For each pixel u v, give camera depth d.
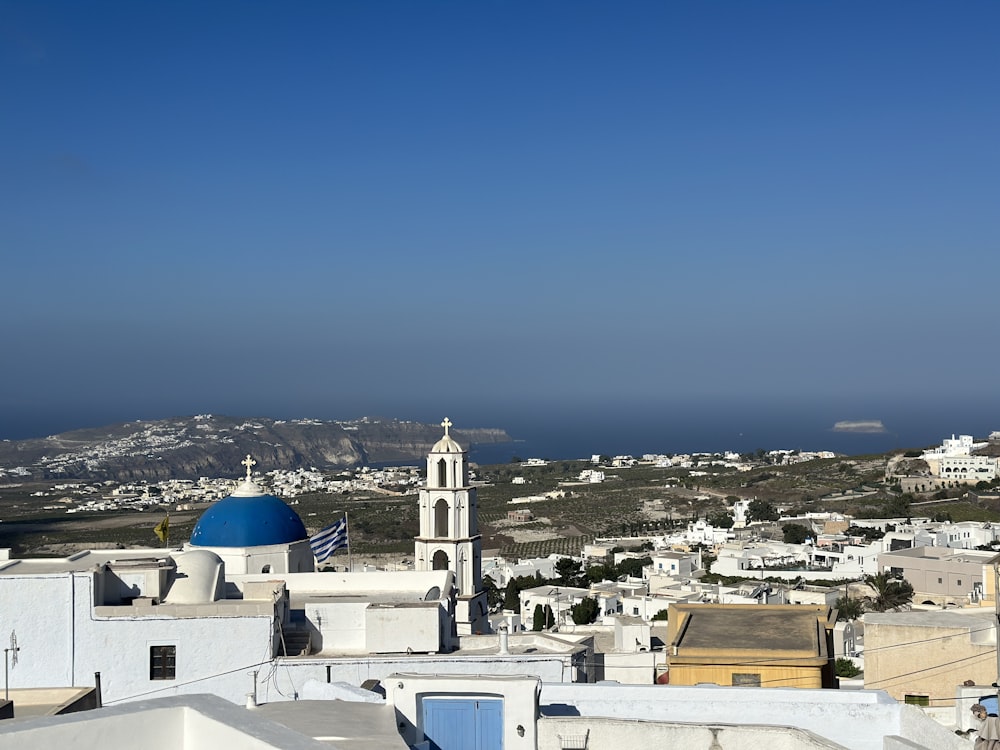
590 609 135.50
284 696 43.62
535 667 43.72
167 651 44.34
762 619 55.09
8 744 18.44
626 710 32.22
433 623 46.66
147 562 47.78
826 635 53.59
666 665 54.75
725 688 32.12
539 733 29.08
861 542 194.88
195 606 44.81
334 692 34.25
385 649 46.50
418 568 96.25
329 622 48.97
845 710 30.95
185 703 20.89
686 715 31.91
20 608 44.06
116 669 44.09
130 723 19.81
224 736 19.80
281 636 46.06
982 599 75.81
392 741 23.88
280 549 76.75
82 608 44.28
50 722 19.20
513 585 181.88
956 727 42.41
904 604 134.75
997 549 167.50
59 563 48.25
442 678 29.20
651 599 140.00
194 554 48.69
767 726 28.44
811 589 146.38
